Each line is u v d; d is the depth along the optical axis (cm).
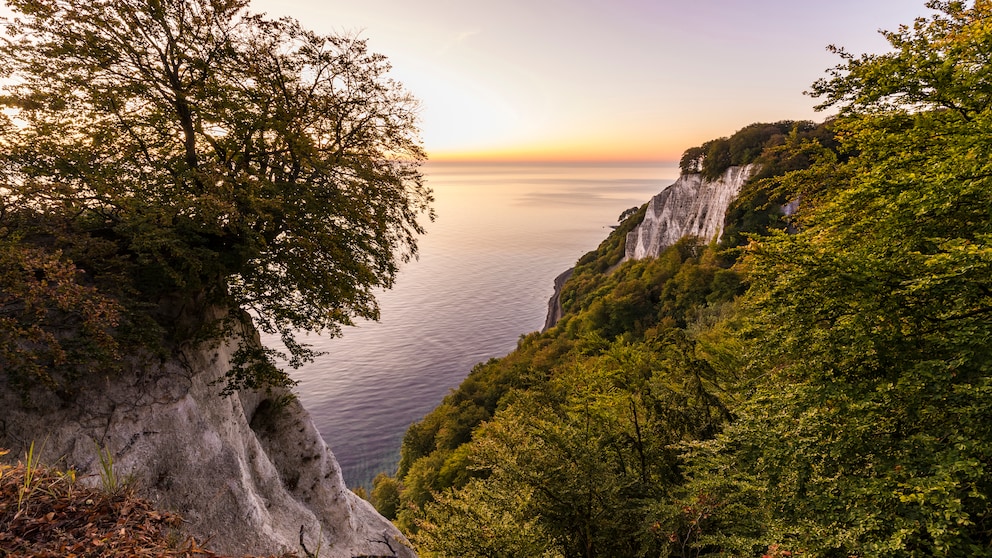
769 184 1675
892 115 1190
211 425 1062
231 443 1098
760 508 1155
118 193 949
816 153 1595
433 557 1419
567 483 1417
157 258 978
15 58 990
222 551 946
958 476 786
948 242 865
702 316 4628
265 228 1155
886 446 912
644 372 1725
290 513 1211
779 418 1061
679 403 1655
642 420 1700
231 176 1080
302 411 1447
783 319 1141
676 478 1596
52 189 881
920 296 948
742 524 1225
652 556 1383
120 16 1033
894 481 822
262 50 1174
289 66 1216
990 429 797
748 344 1432
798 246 1041
